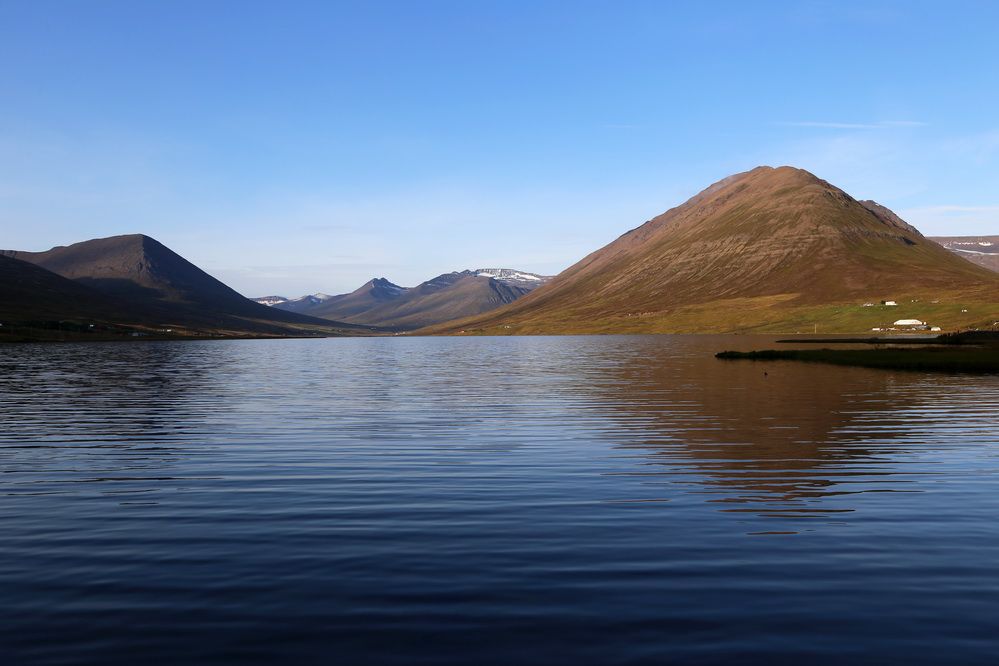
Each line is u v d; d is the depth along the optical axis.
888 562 15.95
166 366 102.50
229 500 21.92
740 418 40.44
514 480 24.58
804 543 17.34
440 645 12.09
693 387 60.75
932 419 39.62
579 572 15.41
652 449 30.55
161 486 23.84
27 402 50.91
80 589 14.55
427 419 41.22
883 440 32.56
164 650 11.96
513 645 12.07
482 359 127.12
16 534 18.36
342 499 22.02
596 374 79.31
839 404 47.28
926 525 18.86
